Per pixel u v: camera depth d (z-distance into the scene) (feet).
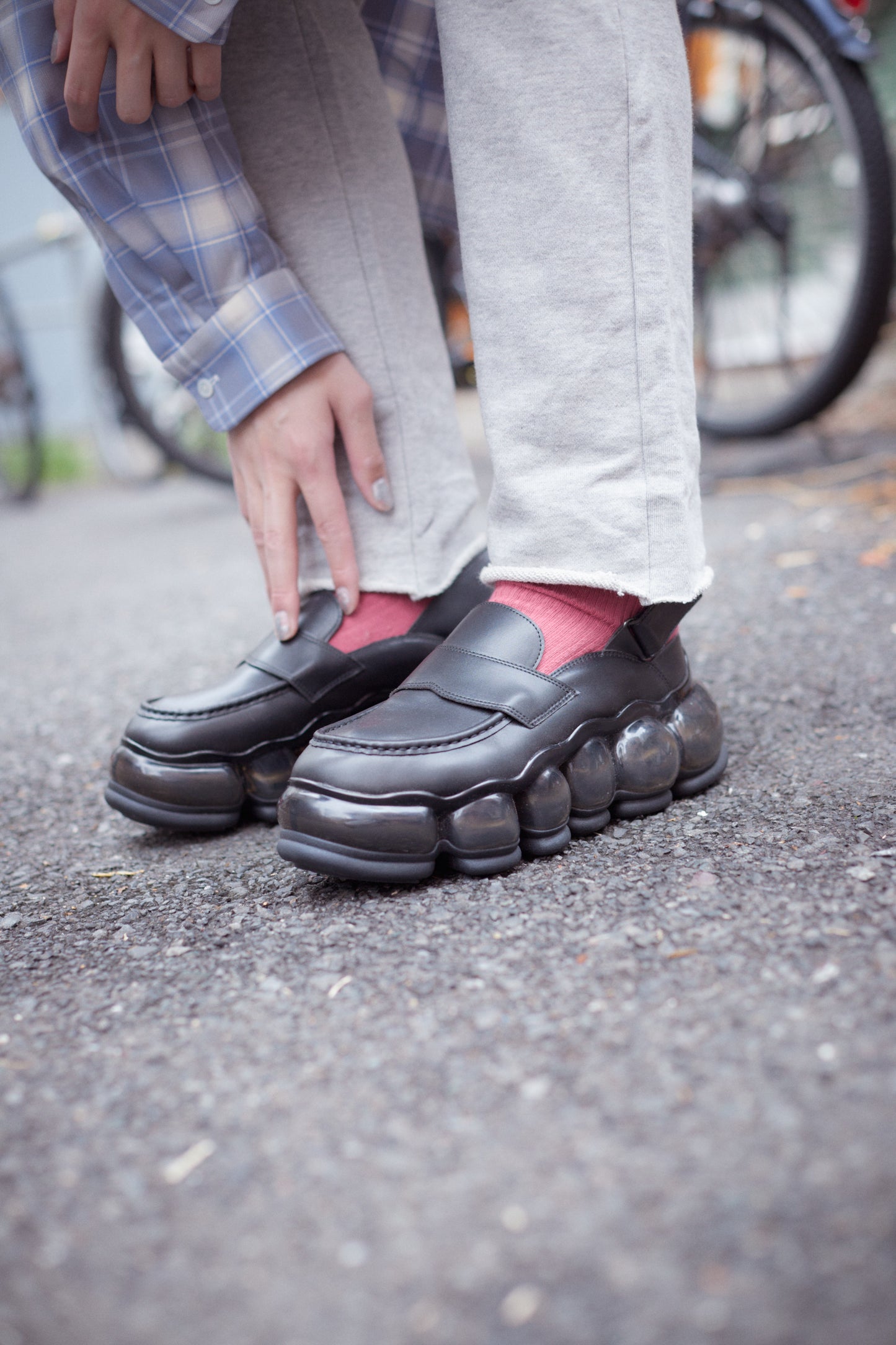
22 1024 2.15
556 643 2.70
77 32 2.52
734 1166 1.56
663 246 2.51
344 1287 1.43
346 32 3.11
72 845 3.25
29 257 12.94
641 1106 1.70
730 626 4.69
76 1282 1.48
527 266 2.54
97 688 5.08
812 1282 1.36
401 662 3.18
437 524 3.19
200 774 3.06
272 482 3.03
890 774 2.97
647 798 2.84
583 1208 1.52
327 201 3.09
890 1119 1.61
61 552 9.12
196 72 2.65
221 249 2.84
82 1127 1.79
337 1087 1.83
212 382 2.94
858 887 2.31
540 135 2.47
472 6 2.48
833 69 6.60
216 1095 1.85
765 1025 1.86
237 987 2.20
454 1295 1.40
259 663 3.13
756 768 3.15
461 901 2.48
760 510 6.64
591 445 2.60
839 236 7.88
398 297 3.19
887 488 6.65
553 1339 1.33
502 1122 1.70
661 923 2.26
